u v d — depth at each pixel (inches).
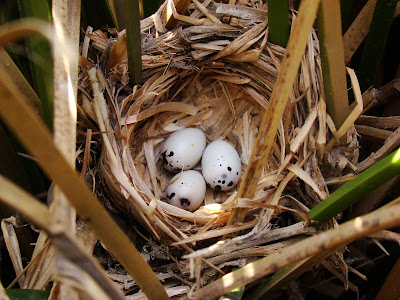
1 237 5.2
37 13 3.8
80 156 5.3
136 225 5.5
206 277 4.7
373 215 2.5
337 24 4.3
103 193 5.3
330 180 5.2
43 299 3.8
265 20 5.6
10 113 2.0
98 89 5.3
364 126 5.7
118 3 5.7
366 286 5.6
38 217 2.1
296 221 5.2
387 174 3.6
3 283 5.5
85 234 4.7
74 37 4.0
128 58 5.1
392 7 4.9
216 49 5.7
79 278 2.5
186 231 5.2
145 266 3.1
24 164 5.0
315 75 5.3
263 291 4.5
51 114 4.2
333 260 4.9
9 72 4.3
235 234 5.0
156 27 5.7
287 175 5.2
